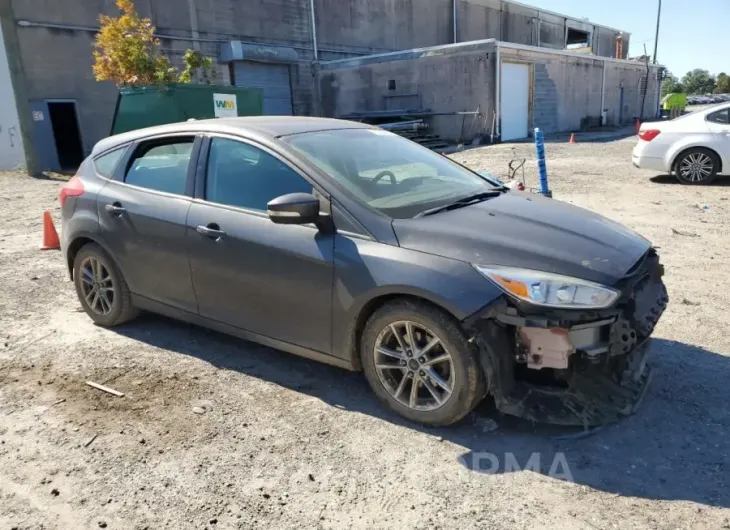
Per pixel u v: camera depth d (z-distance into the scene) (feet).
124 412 11.37
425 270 9.88
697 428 10.17
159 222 13.43
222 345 14.38
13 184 47.78
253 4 79.77
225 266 12.35
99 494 9.04
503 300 9.39
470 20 117.29
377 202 11.21
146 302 14.43
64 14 59.72
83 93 62.13
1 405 11.76
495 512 8.37
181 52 72.23
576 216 11.91
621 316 9.71
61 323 16.15
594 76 98.99
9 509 8.75
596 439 9.95
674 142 35.35
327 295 10.98
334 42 92.73
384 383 10.86
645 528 7.95
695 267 19.45
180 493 9.00
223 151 12.87
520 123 79.87
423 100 78.79
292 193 11.32
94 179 15.31
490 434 10.21
